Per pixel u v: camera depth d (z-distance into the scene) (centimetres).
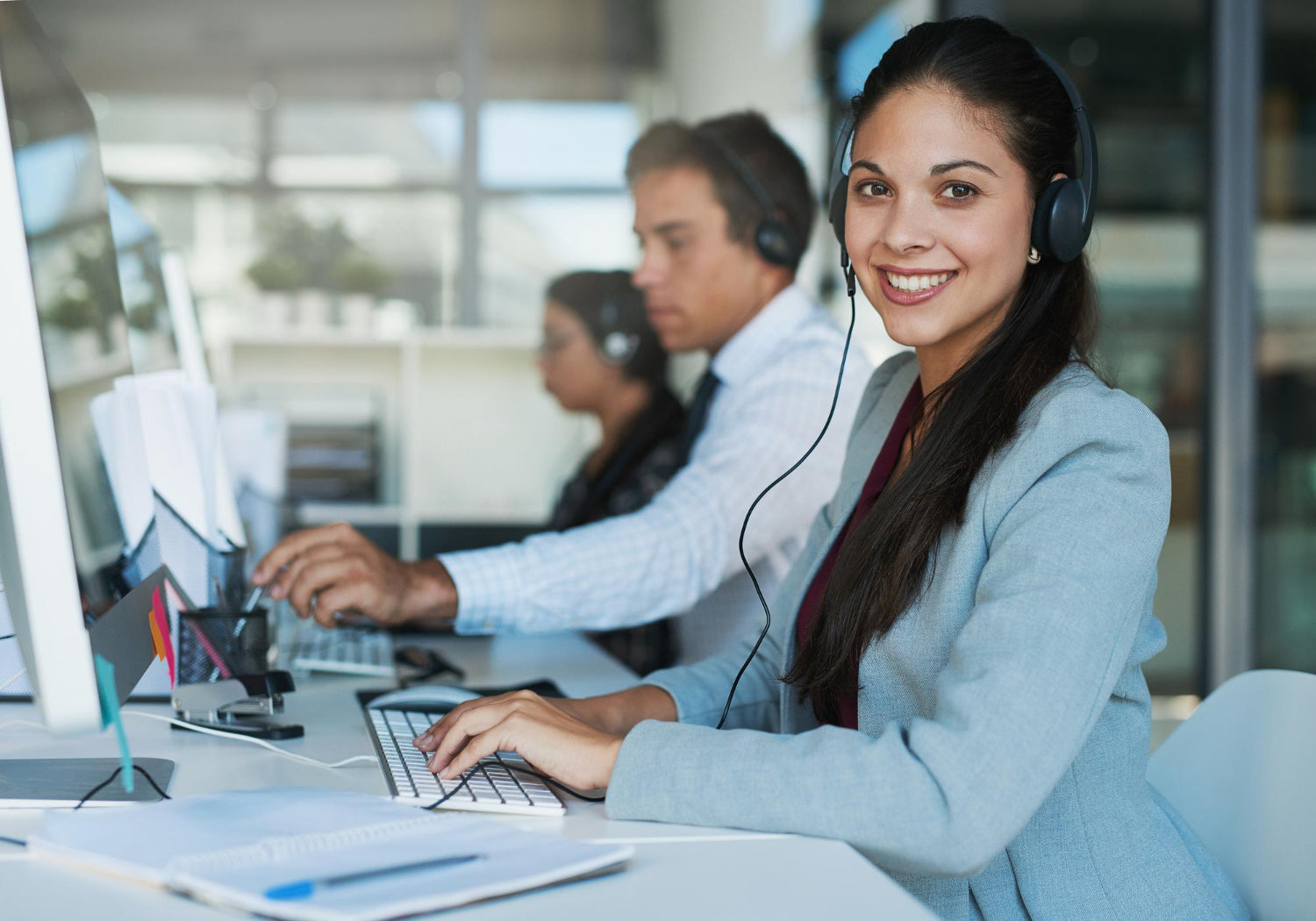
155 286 163
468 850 77
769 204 216
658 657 210
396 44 535
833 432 186
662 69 527
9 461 72
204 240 535
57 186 88
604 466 277
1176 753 115
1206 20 357
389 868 72
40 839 78
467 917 68
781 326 202
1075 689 81
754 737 88
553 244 532
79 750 110
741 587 190
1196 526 357
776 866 78
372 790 97
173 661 121
